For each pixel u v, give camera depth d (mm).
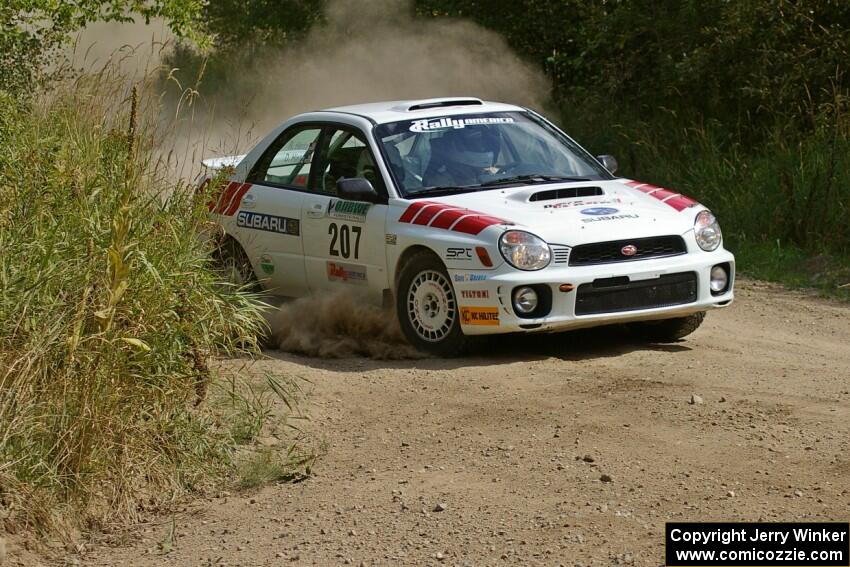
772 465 11266
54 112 14578
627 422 12664
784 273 22984
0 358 10820
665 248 15859
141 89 14453
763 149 27578
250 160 18844
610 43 31594
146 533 10602
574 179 17406
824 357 15906
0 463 10391
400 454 12188
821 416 12688
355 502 10969
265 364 15188
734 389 13867
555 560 9445
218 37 40344
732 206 25875
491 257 15109
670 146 29797
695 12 29641
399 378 14766
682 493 10688
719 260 16188
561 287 15023
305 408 13617
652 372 14773
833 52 27719
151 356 11648
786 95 27891
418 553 9758
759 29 28734
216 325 12719
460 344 15648
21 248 11664
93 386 11031
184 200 13422
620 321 15484
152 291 11906
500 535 10000
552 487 10984
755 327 18469
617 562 9344
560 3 34219
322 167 17766
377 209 16609
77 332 10695
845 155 24922
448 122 17656
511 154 17484
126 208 11453
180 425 11906
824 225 24281
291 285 18141
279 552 9969
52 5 22547
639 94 31281
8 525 10250
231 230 18766
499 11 35312
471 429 12758
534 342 16719
